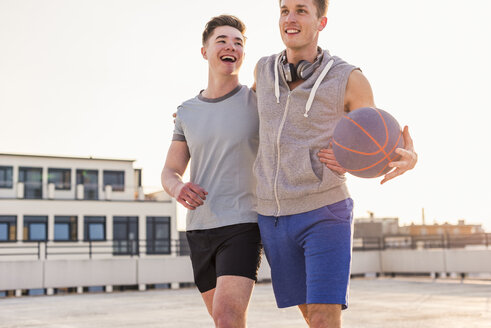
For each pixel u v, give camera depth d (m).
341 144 2.10
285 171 2.30
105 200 33.41
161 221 34.28
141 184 35.91
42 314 7.89
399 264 15.58
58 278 13.95
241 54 2.62
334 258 2.19
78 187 33.53
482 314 6.62
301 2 2.27
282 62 2.38
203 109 2.65
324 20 2.35
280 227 2.35
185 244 33.78
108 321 6.80
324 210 2.23
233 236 2.48
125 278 14.70
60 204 32.56
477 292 10.01
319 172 2.25
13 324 6.67
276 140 2.31
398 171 2.06
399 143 2.07
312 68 2.28
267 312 7.32
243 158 2.56
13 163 32.88
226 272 2.43
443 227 44.22
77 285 14.14
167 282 15.16
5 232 31.34
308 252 2.24
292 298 2.40
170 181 2.62
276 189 2.32
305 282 2.38
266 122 2.37
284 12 2.34
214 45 2.60
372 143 2.05
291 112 2.29
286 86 2.33
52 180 33.47
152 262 15.05
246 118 2.57
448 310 7.13
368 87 2.26
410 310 7.22
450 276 14.42
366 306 7.84
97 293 12.56
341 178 2.26
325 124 2.26
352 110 2.28
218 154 2.57
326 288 2.16
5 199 31.62
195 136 2.62
